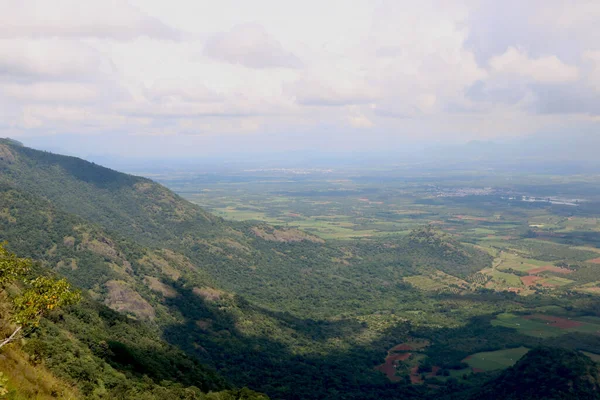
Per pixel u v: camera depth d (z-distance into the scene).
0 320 55.31
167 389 82.50
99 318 112.81
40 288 41.66
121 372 82.81
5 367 50.81
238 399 94.38
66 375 65.88
